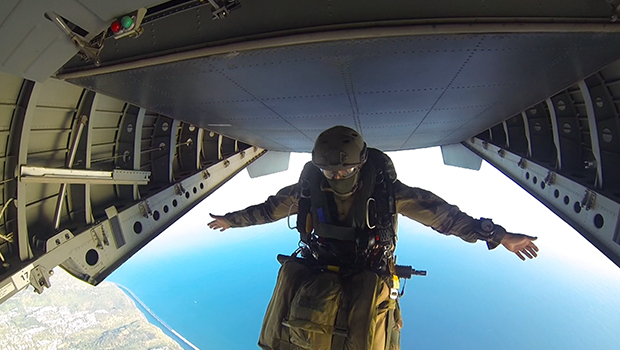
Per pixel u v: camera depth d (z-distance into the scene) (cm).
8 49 182
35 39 180
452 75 316
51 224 453
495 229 175
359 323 152
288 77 315
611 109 444
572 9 229
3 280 353
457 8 224
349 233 177
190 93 372
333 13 230
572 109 528
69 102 425
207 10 253
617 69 405
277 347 167
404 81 326
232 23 249
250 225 214
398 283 179
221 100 398
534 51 268
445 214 182
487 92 374
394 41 241
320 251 188
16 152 364
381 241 178
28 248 392
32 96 353
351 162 153
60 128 432
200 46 260
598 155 450
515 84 355
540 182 575
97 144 505
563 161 536
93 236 470
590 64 308
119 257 506
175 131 632
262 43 243
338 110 427
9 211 387
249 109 434
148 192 595
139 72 306
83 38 190
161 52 274
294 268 182
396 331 193
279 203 205
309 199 188
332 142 154
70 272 450
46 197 448
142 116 535
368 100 383
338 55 264
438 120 500
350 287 166
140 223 546
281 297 174
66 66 321
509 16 224
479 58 277
